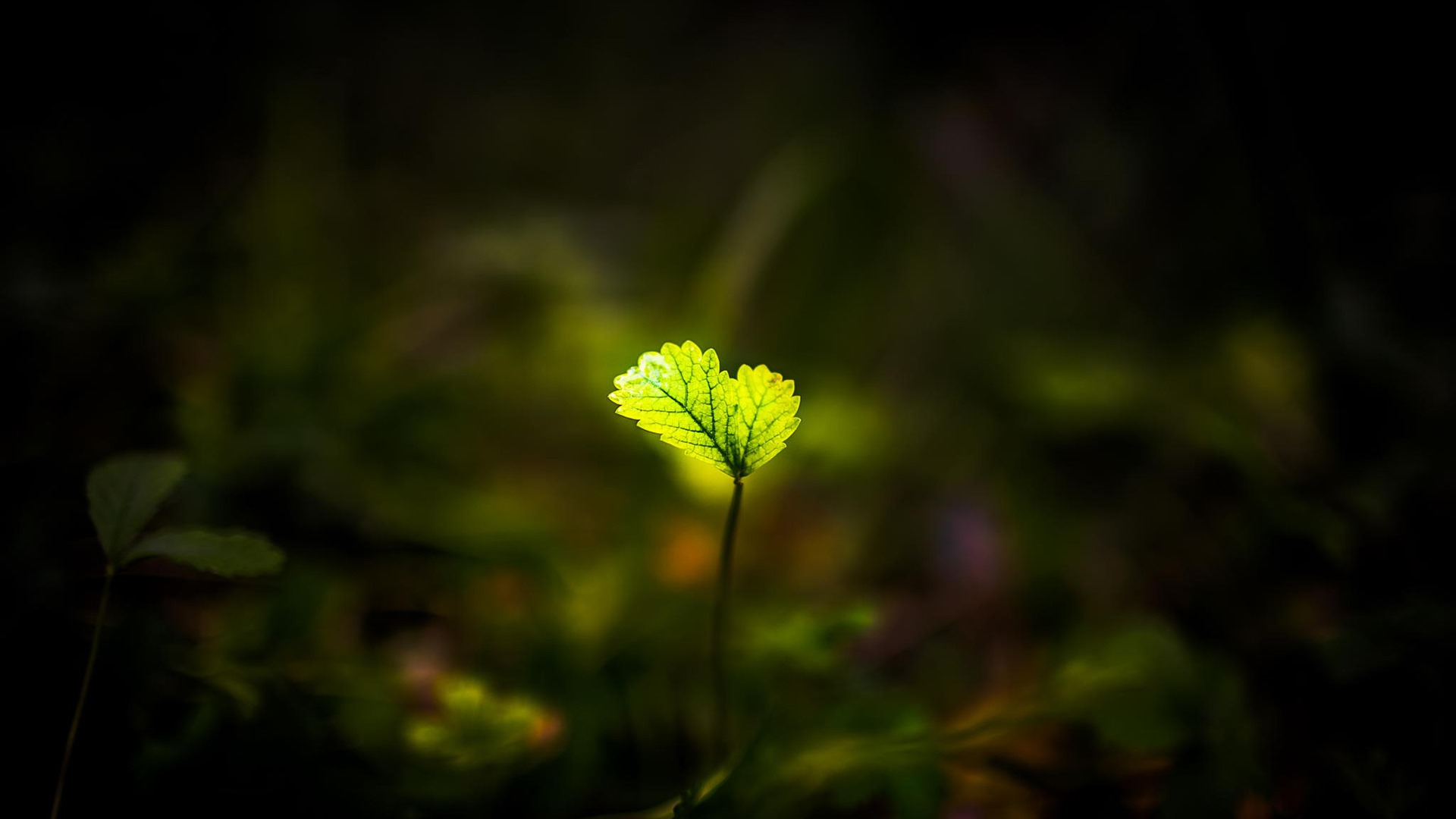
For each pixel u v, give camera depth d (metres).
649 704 0.40
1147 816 0.37
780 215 0.77
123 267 0.59
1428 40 0.61
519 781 0.37
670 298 0.86
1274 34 0.63
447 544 0.46
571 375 0.71
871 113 1.01
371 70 1.11
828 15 1.16
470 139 1.17
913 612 0.52
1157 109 0.87
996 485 0.58
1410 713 0.37
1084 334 0.78
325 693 0.38
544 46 1.22
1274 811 0.36
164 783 0.35
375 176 1.09
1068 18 0.93
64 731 0.35
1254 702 0.40
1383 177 0.64
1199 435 0.54
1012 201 0.83
